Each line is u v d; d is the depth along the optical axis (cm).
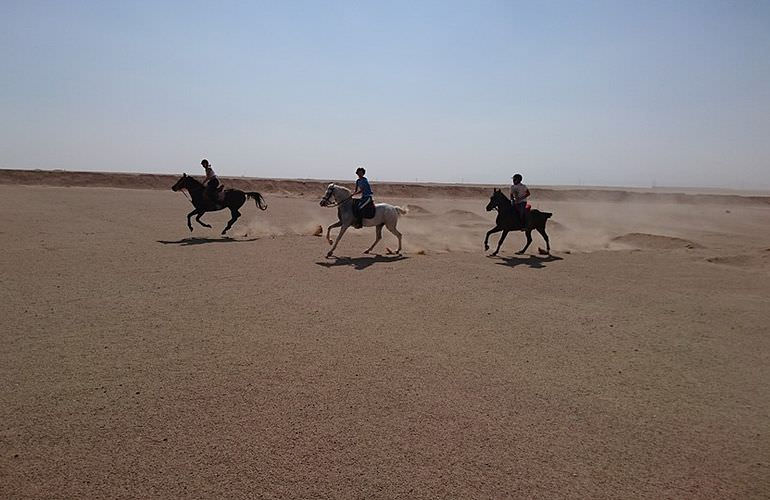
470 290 1405
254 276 1505
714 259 2019
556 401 749
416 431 651
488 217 4066
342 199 1830
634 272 1738
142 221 2858
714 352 976
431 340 996
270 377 800
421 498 522
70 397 720
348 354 906
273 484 538
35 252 1784
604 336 1052
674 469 586
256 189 7369
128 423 653
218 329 1022
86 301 1198
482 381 811
